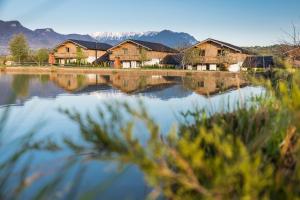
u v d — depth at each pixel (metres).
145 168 1.45
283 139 2.25
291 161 2.18
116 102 1.79
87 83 18.58
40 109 7.48
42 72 35.31
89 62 57.34
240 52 45.06
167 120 6.30
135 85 17.55
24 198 2.35
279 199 1.58
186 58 48.09
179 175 1.46
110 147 1.61
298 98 1.72
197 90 14.23
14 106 7.80
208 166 1.52
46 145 1.96
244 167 1.41
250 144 2.09
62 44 57.97
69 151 3.26
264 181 1.43
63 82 19.00
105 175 2.89
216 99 9.99
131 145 1.50
